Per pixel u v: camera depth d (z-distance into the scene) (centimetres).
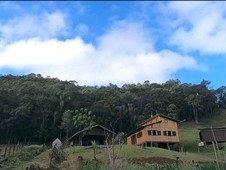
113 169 1312
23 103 7488
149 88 9962
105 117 7606
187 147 5569
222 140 5081
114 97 8406
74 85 10025
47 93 8156
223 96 10419
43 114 7406
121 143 1614
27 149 4738
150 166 2106
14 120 7075
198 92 9481
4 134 7038
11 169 3672
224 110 9800
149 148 4244
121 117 7750
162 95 8994
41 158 4047
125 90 9869
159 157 3556
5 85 8950
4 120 7069
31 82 9456
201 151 5097
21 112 7144
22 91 8025
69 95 7844
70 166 1697
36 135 7112
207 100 9531
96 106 7675
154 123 5466
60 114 7431
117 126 7706
